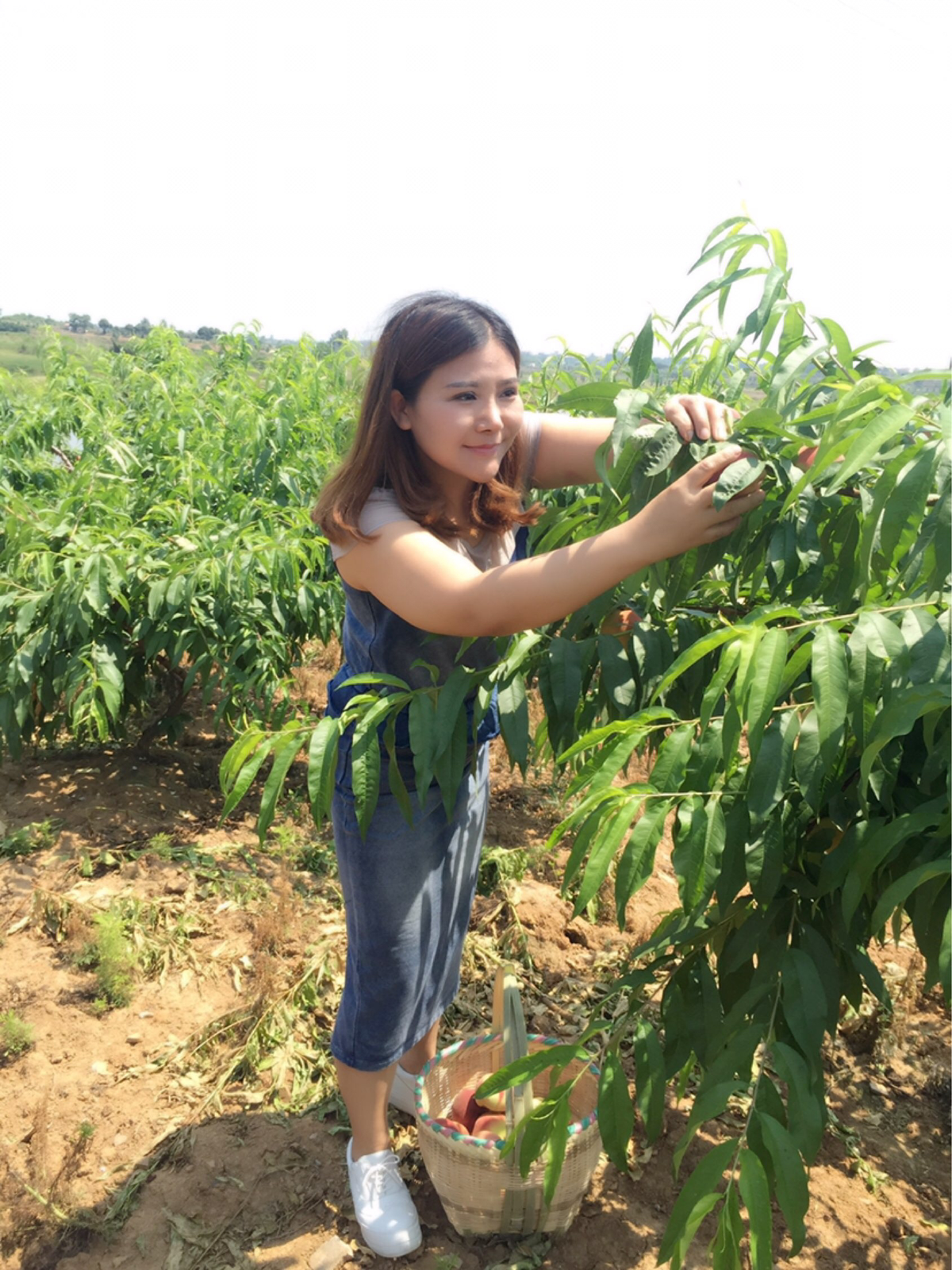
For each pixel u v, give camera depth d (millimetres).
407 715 1793
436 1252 2080
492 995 2893
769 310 1598
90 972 2951
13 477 5348
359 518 1561
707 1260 2070
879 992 1520
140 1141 2367
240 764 1662
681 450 1499
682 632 1661
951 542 1175
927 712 1250
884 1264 2070
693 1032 1667
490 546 1789
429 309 1516
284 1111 2461
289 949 3059
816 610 1490
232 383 6945
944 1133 2420
